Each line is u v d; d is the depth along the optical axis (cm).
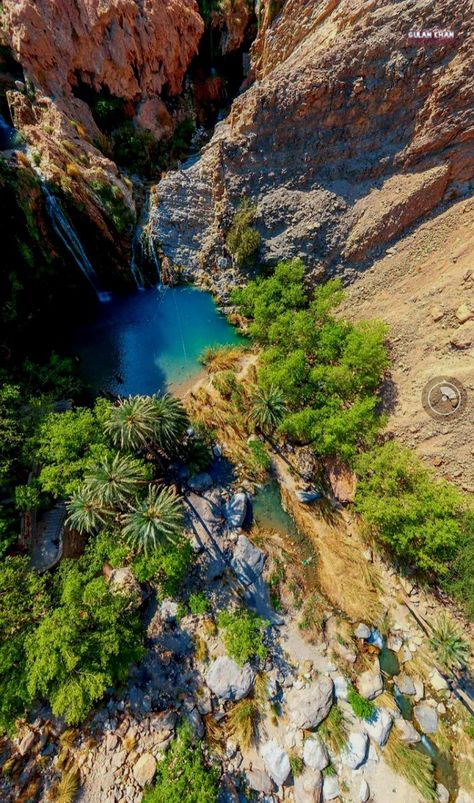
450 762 2538
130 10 4194
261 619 2944
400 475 3048
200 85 5559
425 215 3734
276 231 4384
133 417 2770
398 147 3612
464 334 3225
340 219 4041
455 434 3123
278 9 4619
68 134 4266
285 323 3944
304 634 2939
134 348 4638
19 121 4041
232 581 3088
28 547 2944
